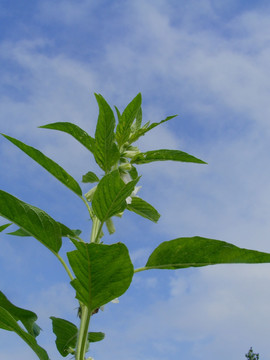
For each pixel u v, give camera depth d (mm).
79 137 589
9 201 500
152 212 615
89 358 537
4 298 533
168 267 497
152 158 605
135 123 638
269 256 455
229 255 473
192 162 604
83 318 518
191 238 477
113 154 579
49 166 564
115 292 448
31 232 516
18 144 554
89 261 429
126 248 418
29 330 537
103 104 546
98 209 503
